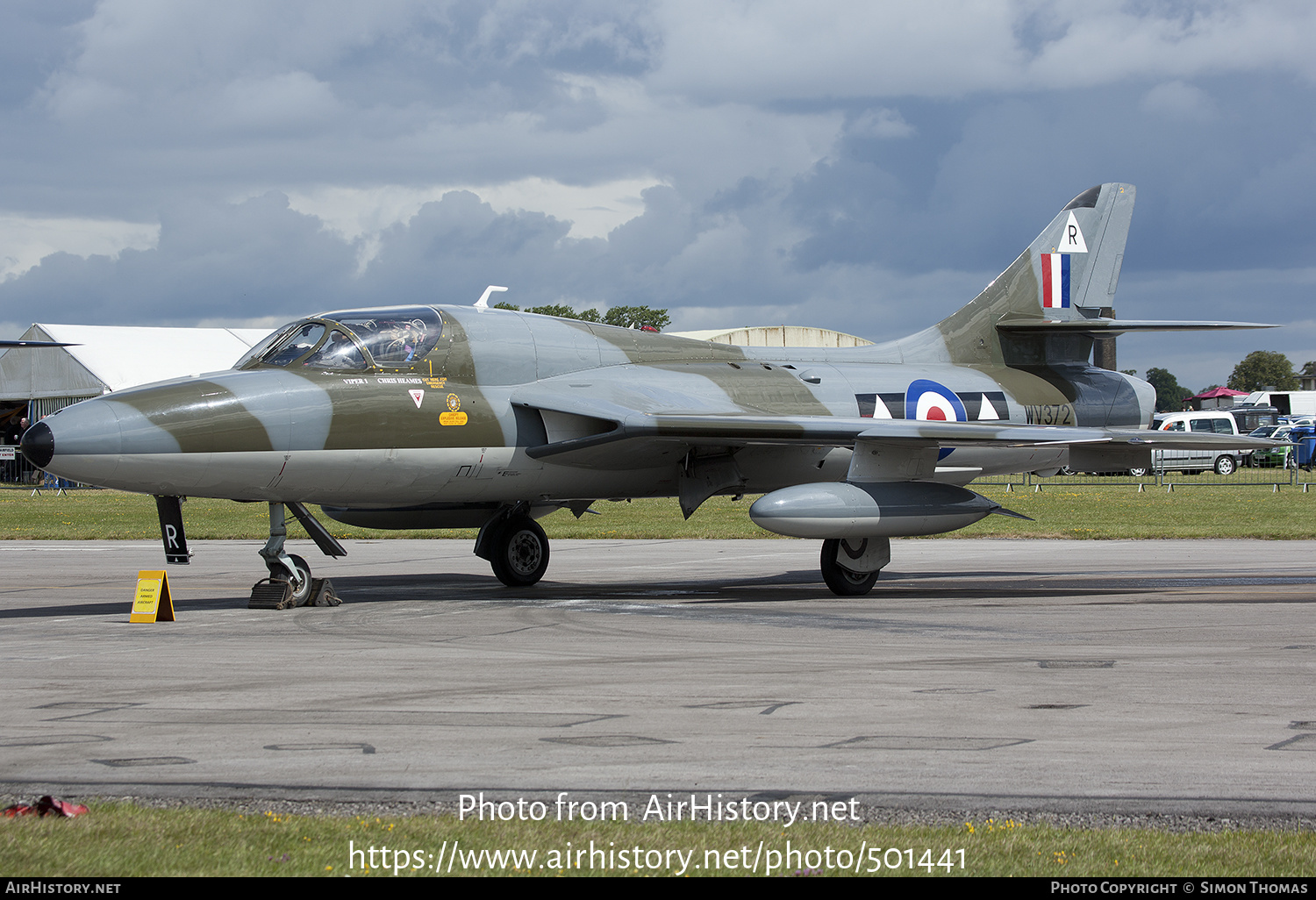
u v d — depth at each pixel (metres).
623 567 47.97
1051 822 13.36
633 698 19.73
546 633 27.80
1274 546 56.47
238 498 32.59
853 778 14.89
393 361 34.19
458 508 40.88
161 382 31.62
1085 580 41.47
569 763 15.62
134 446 29.39
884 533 34.91
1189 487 108.44
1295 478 108.31
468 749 16.33
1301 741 16.59
